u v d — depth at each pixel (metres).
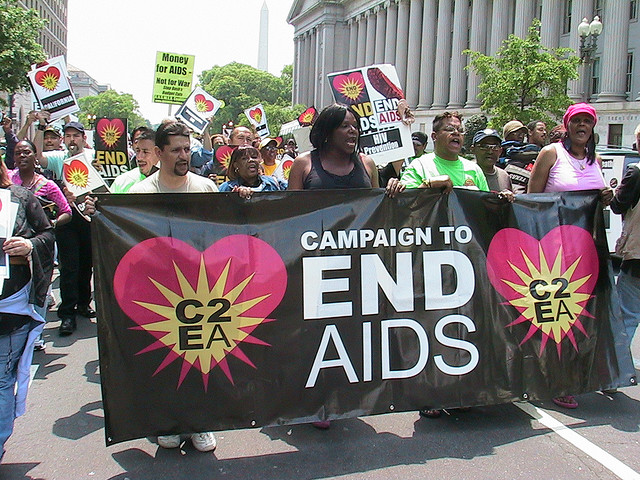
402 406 4.21
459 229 4.43
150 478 3.74
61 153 7.78
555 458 3.96
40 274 3.77
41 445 4.24
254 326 3.98
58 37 83.69
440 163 4.93
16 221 3.70
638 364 6.03
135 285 3.80
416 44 55.00
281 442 4.21
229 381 3.92
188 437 4.26
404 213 4.31
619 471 3.80
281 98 111.25
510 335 4.48
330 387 4.11
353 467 3.85
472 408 4.79
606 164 9.73
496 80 26.59
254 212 4.02
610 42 35.59
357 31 69.06
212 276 3.91
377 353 4.20
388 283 4.24
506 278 4.50
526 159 6.46
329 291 4.13
